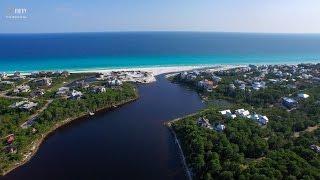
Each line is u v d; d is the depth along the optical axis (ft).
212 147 552.82
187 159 555.69
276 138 578.25
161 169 538.47
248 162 511.81
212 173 473.67
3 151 559.79
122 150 602.85
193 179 503.20
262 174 440.45
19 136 606.55
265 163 474.90
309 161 495.41
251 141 566.77
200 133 602.85
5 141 598.34
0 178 499.10
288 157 495.41
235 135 591.78
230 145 547.90
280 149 542.98
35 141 620.90
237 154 515.50
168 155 586.04
